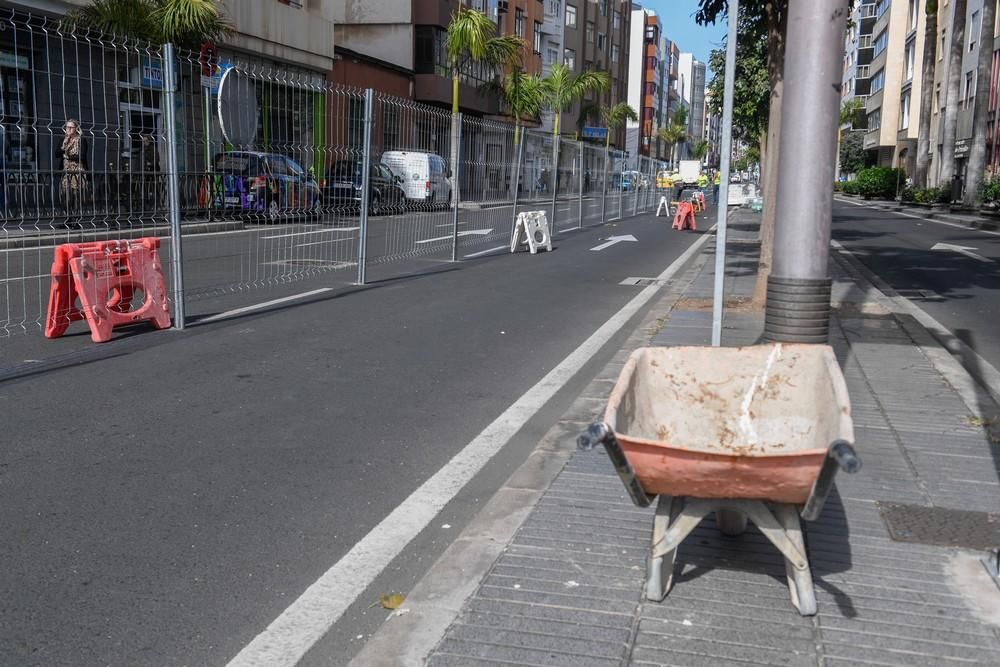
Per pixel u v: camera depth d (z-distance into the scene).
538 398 6.56
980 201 36.66
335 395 6.49
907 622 3.21
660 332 9.03
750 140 34.62
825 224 5.35
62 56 9.02
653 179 40.19
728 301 11.03
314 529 4.18
